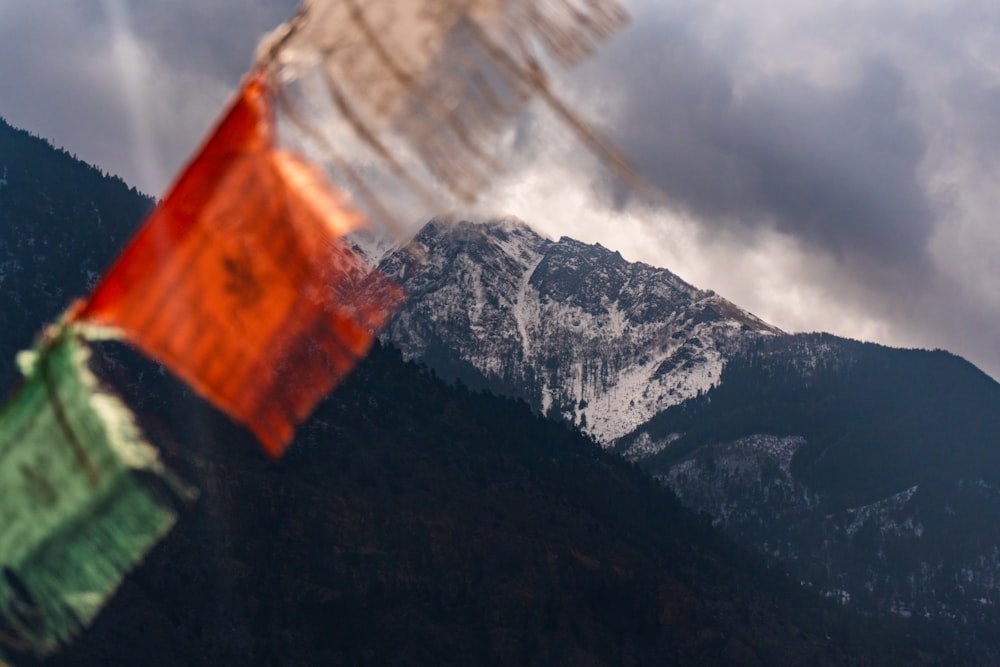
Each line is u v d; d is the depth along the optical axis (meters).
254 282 6.10
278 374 6.04
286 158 6.07
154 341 6.18
